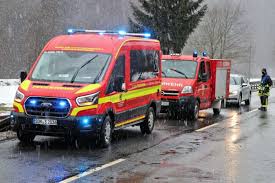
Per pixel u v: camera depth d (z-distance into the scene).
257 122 17.73
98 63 11.43
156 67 14.43
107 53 11.66
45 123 10.38
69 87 10.66
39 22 51.28
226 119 18.72
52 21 52.03
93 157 9.92
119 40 12.17
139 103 13.04
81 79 11.09
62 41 12.14
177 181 8.07
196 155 10.53
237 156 10.55
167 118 18.19
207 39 60.69
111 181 7.92
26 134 11.16
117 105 11.62
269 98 33.22
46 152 10.30
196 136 13.58
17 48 54.03
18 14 54.41
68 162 9.33
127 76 12.18
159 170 8.88
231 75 26.48
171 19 43.22
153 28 43.22
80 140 11.89
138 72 12.95
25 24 53.50
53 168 8.75
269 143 12.55
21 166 8.84
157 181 8.03
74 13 60.31
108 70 11.28
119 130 14.45
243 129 15.48
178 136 13.48
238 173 8.80
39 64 11.67
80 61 11.53
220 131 14.84
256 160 10.13
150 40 14.08
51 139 12.02
